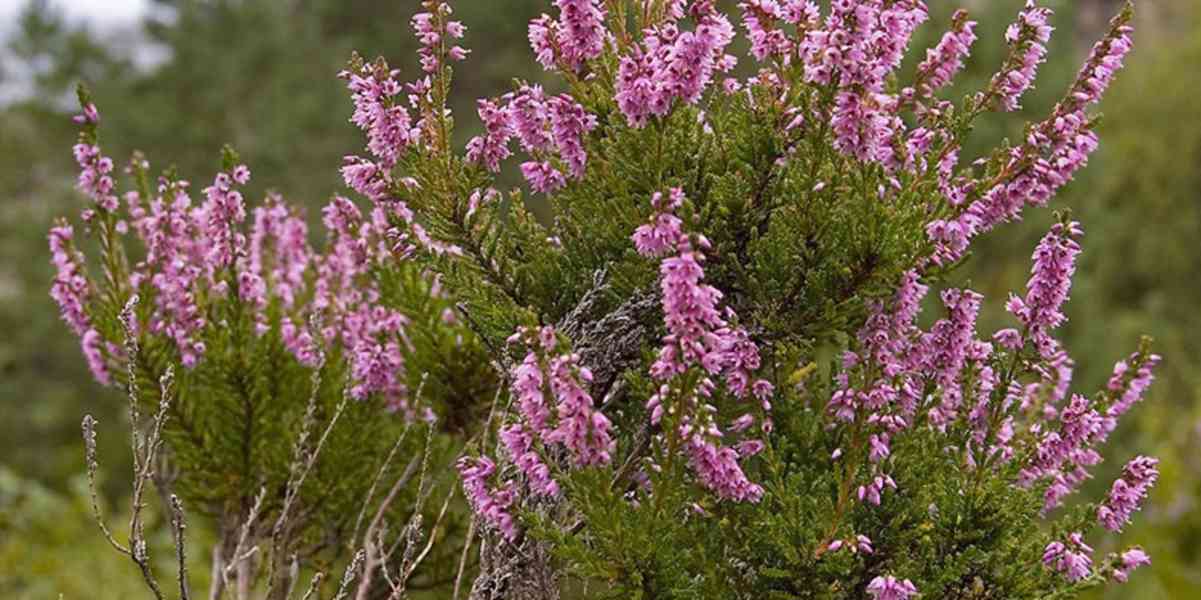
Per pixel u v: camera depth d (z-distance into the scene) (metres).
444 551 4.98
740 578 3.41
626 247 3.64
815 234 3.43
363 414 4.87
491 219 3.75
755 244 3.45
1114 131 23.50
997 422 3.59
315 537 5.01
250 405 4.77
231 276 4.58
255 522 4.90
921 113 3.66
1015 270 14.84
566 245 3.88
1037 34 3.47
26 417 18.33
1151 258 21.19
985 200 3.46
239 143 19.67
